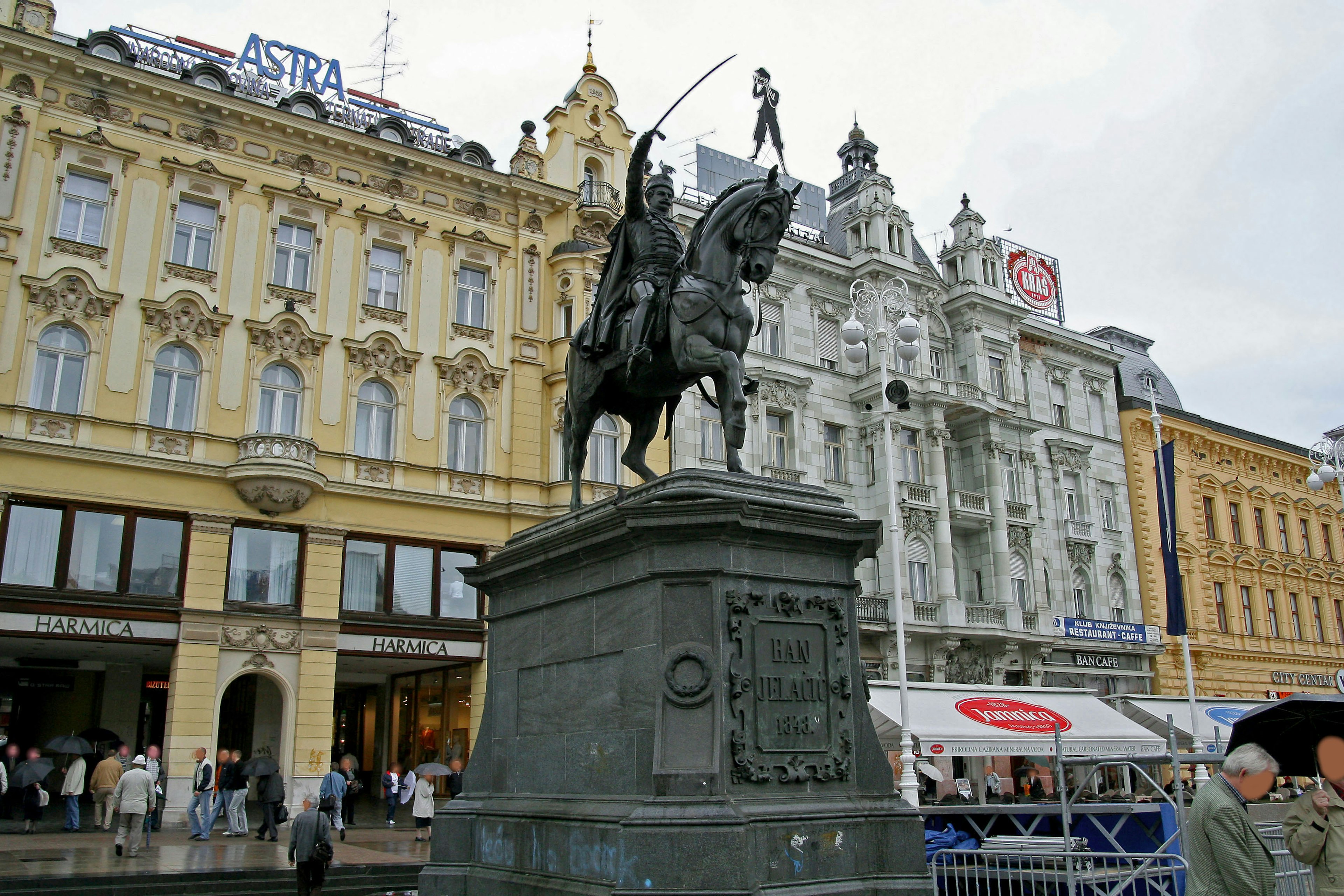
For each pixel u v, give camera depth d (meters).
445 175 27.48
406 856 16.16
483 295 27.91
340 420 24.97
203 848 16.98
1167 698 24.28
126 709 26.17
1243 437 46.81
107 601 21.52
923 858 6.63
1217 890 4.81
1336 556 49.94
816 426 32.50
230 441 23.38
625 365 8.06
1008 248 40.81
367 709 31.30
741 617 6.60
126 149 23.36
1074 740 18.77
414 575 25.39
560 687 7.44
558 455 27.41
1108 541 40.03
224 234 24.33
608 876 6.30
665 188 8.40
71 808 19.61
